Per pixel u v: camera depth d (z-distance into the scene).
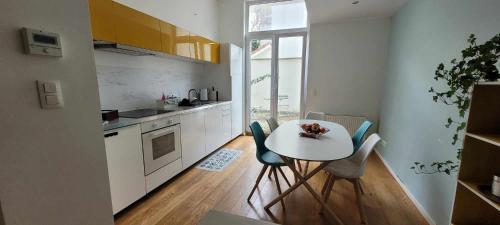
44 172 0.84
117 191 1.88
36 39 0.77
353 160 2.13
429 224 1.86
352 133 3.76
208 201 2.20
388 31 3.52
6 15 0.71
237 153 3.62
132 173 2.02
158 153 2.34
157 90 3.12
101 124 1.05
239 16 4.37
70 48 0.90
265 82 4.57
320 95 4.02
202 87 4.22
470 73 1.16
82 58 0.95
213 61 3.81
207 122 3.32
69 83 0.90
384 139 3.38
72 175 0.95
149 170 2.22
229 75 4.05
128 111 2.61
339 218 1.93
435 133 1.87
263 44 4.47
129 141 1.97
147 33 2.32
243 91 4.66
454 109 1.61
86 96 0.98
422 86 2.17
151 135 2.21
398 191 2.42
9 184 0.75
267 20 4.36
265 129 4.66
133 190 2.04
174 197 2.27
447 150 1.69
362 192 2.37
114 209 1.86
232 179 2.68
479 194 1.10
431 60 2.03
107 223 1.13
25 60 0.76
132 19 2.13
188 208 2.08
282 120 4.54
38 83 0.80
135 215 1.97
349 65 3.79
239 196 2.29
